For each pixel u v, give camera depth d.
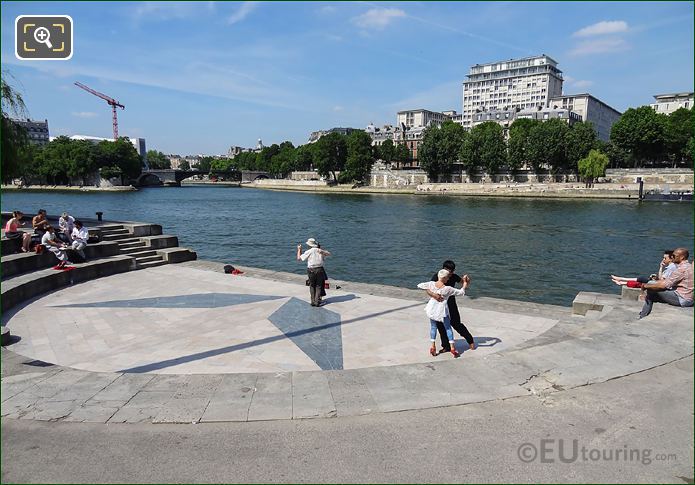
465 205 81.38
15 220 17.39
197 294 14.67
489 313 12.10
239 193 131.50
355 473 4.82
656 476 4.71
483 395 6.53
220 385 6.96
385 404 6.31
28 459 5.07
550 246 38.03
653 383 6.80
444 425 5.77
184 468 4.92
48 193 120.88
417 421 5.87
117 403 6.39
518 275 27.75
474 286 25.12
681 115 95.56
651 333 8.78
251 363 8.92
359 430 5.67
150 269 19.00
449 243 39.56
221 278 17.16
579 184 95.69
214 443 5.40
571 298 22.77
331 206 81.38
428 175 119.56
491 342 9.89
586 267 30.06
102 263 17.48
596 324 9.66
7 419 5.96
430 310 8.95
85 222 23.70
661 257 33.53
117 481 4.70
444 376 7.16
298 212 69.56
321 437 5.52
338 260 31.97
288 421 5.90
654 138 96.06
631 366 7.36
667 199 81.94
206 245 38.22
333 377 7.20
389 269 29.02
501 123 164.75
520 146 105.44
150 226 22.97
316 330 10.90
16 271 15.23
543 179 104.75
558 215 62.62
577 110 175.88
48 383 7.07
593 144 99.19
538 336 9.61
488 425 5.75
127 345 10.10
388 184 127.81
